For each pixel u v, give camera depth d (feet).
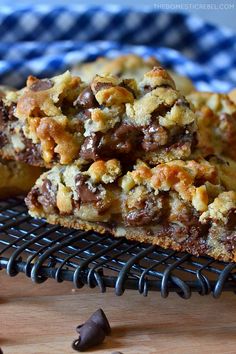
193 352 0.68
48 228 0.86
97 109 0.82
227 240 0.78
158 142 0.82
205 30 1.59
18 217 0.89
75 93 0.86
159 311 0.75
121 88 0.83
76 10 1.53
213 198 0.80
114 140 0.83
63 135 0.84
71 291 0.78
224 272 0.71
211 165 0.83
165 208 0.80
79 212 0.82
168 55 1.46
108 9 1.55
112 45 1.44
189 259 0.76
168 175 0.79
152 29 1.59
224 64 1.60
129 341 0.70
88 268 0.73
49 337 0.70
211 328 0.72
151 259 0.77
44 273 0.73
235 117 1.00
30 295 0.77
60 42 1.52
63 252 0.80
